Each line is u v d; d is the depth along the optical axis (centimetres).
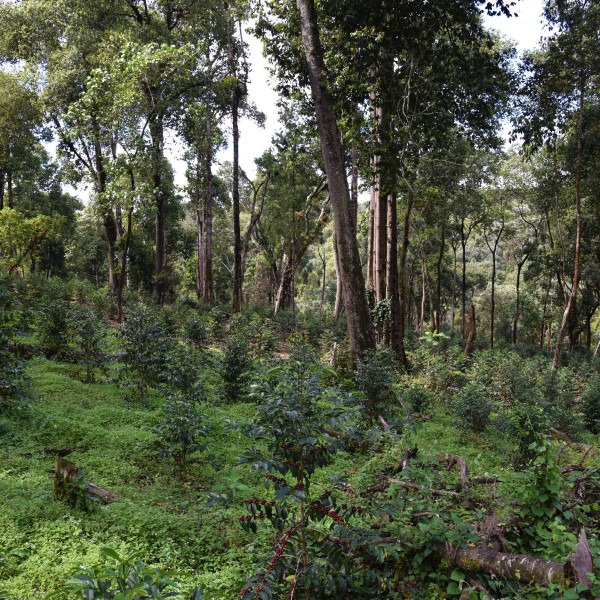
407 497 520
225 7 2712
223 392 1158
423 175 2738
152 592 256
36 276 2419
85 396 1005
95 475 659
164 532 526
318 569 386
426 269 4647
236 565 484
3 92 2611
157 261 3325
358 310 1277
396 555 366
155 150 1995
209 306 3069
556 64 1747
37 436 762
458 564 434
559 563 396
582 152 2436
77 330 1151
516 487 516
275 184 3925
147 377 1064
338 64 1471
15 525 496
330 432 439
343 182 1305
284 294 4281
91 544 482
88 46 2456
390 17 1341
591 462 710
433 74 1420
